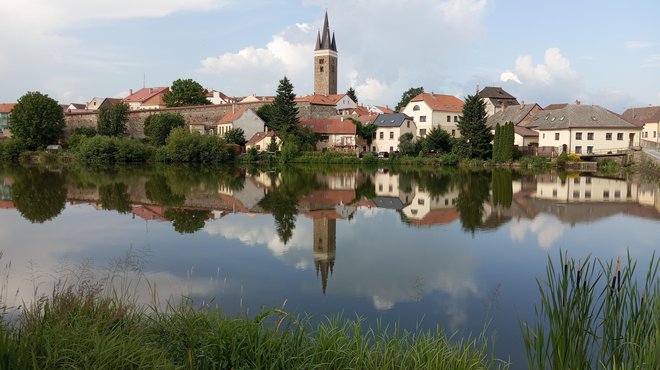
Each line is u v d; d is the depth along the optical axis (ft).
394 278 42.52
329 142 273.54
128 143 230.68
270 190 114.73
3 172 165.48
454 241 58.23
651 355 19.16
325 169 195.83
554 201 94.73
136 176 151.64
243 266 45.75
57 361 19.29
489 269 45.88
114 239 57.52
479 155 219.20
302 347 23.57
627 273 22.16
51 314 23.18
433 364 22.89
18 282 39.52
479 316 33.73
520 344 28.94
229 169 192.34
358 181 140.36
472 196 103.71
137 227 65.21
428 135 243.19
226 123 278.87
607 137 209.46
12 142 243.40
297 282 40.91
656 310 20.79
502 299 37.22
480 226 68.28
